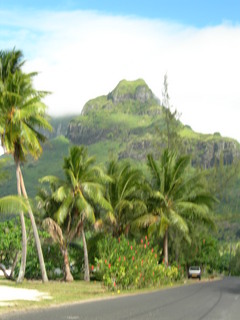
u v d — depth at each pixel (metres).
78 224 40.44
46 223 38.03
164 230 42.31
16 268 42.88
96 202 39.69
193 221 47.69
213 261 74.00
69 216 40.31
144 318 12.59
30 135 29.81
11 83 30.12
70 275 40.75
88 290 27.62
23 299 19.34
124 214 44.66
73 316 12.70
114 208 43.91
